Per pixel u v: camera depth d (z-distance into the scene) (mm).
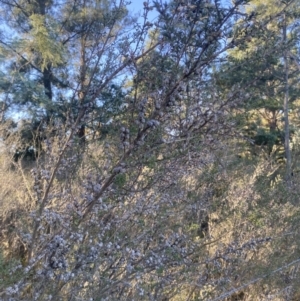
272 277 4590
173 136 2564
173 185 2971
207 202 4125
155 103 2498
